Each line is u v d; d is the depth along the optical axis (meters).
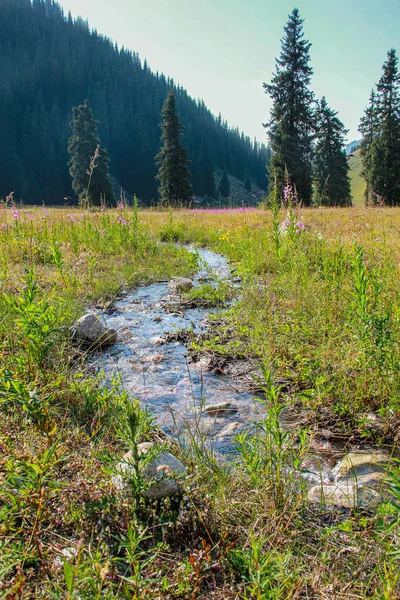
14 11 196.12
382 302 4.36
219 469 2.59
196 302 6.76
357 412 3.33
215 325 5.63
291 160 40.03
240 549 1.99
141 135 140.88
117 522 2.10
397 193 45.62
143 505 2.14
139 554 1.81
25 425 2.74
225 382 4.05
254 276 7.55
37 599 1.64
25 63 173.38
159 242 13.26
